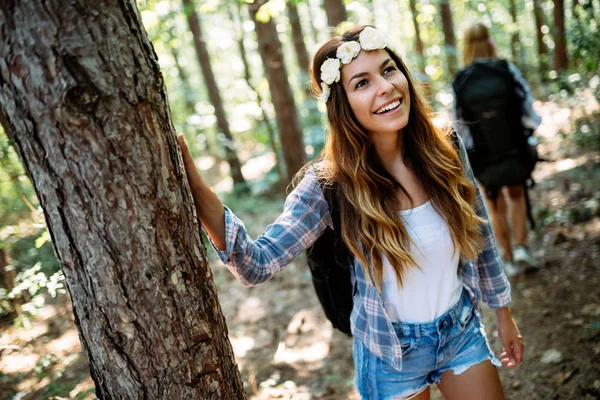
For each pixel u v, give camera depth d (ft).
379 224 5.20
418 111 5.55
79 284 4.10
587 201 15.15
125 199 3.83
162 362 4.18
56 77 3.55
